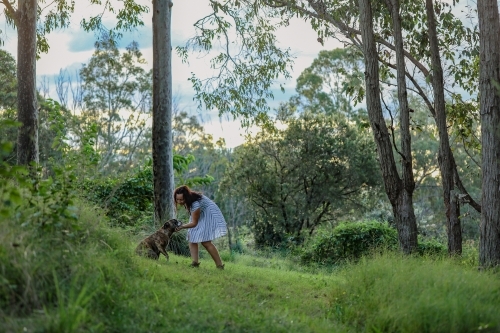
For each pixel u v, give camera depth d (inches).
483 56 451.2
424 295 304.8
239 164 1492.4
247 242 1518.2
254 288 373.1
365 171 1446.9
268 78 784.3
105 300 255.4
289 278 452.1
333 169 1446.9
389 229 856.9
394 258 386.0
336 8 671.1
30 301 233.3
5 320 215.5
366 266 371.2
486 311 292.7
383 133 544.1
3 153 243.6
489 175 446.0
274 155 1470.2
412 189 549.0
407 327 291.7
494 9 449.7
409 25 680.4
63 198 302.7
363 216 1556.3
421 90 693.3
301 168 1439.5
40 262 249.8
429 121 1448.1
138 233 542.3
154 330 245.1
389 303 315.9
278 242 1454.2
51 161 711.1
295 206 1464.1
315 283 431.8
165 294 293.9
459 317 286.7
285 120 1483.8
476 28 648.4
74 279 249.6
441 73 604.1
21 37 667.4
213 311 281.3
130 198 810.8
